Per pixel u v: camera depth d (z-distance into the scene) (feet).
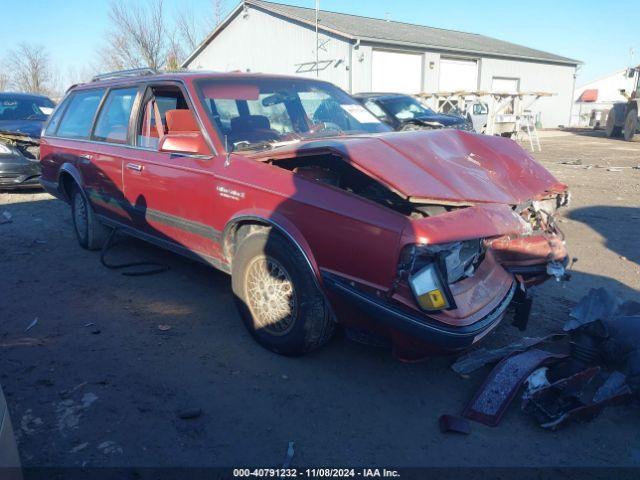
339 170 12.25
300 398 10.27
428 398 10.36
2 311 14.06
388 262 9.29
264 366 11.36
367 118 16.31
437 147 12.14
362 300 9.62
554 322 13.41
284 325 11.40
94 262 18.07
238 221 11.75
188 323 13.37
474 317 9.59
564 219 24.08
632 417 9.91
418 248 9.11
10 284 16.01
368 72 77.97
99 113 17.76
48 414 9.64
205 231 12.92
